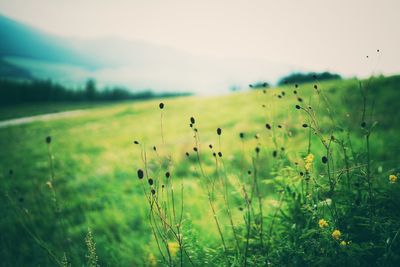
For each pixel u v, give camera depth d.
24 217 5.10
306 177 2.65
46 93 103.75
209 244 3.14
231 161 6.10
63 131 21.03
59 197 6.34
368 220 2.44
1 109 73.75
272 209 3.38
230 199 4.09
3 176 9.18
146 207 5.09
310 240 2.48
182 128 13.66
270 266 2.45
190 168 6.91
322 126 3.57
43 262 3.78
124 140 13.38
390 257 2.19
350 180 2.82
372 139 5.76
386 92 8.88
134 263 3.48
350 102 7.22
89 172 8.54
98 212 5.38
